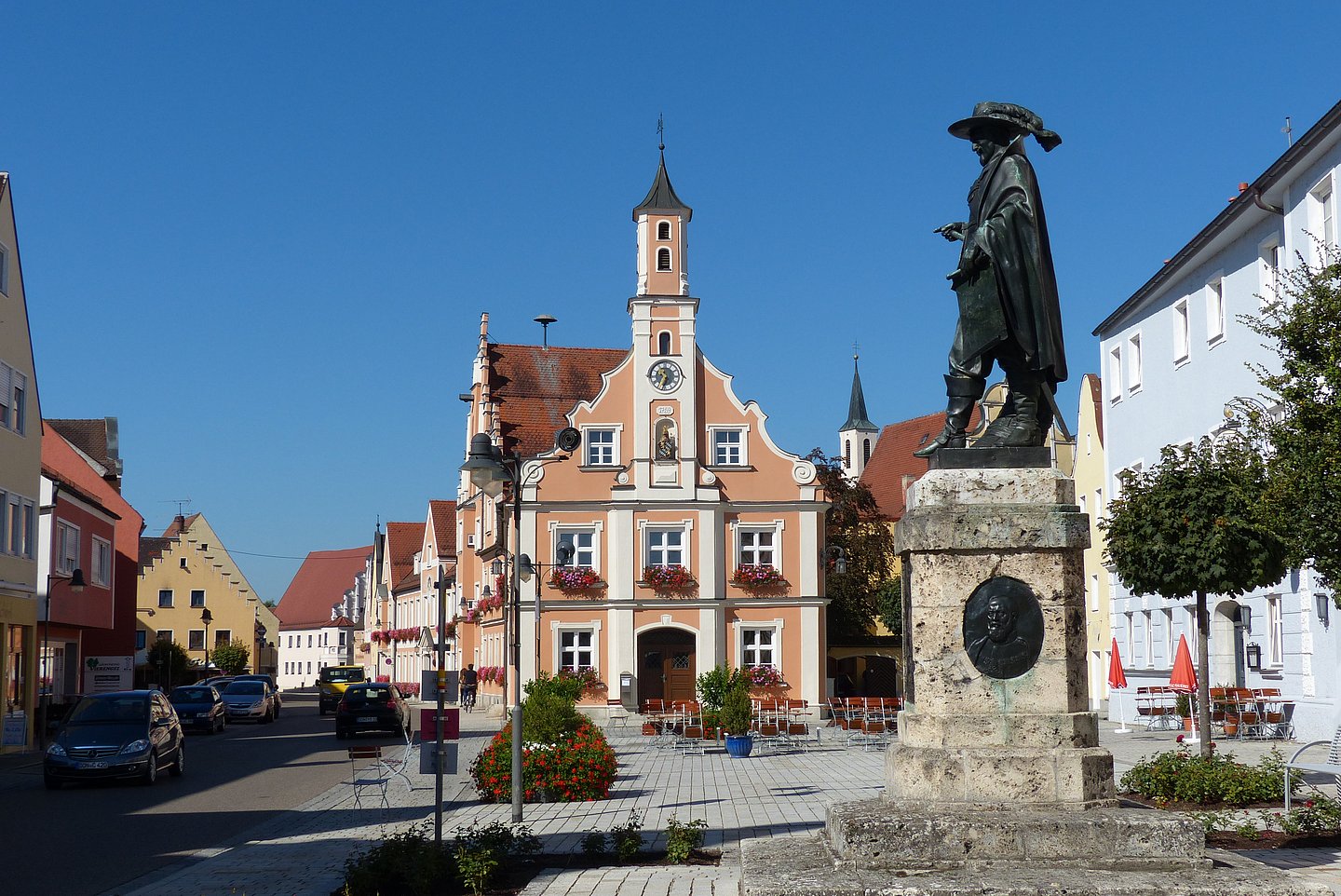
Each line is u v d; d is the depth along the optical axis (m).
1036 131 10.98
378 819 18.75
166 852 15.92
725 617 46.75
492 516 56.38
